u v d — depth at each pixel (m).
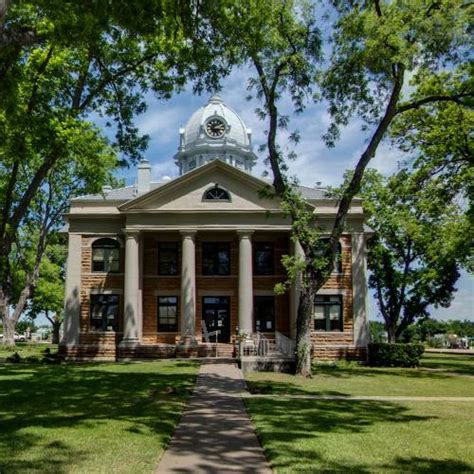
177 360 33.44
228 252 38.62
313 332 36.00
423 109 32.28
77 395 17.38
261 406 15.37
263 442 10.44
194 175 36.81
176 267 38.31
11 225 20.23
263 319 37.59
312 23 24.80
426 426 12.70
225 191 37.00
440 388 21.11
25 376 23.62
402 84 24.41
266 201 36.66
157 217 36.72
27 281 50.19
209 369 27.33
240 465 8.89
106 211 37.84
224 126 56.09
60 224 48.62
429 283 48.66
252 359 27.84
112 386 19.84
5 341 49.25
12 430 11.37
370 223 49.69
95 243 38.00
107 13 12.80
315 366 31.56
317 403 16.38
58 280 64.75
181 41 20.72
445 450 10.12
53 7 12.77
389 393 19.36
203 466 8.79
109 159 26.05
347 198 25.70
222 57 22.19
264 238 38.31
